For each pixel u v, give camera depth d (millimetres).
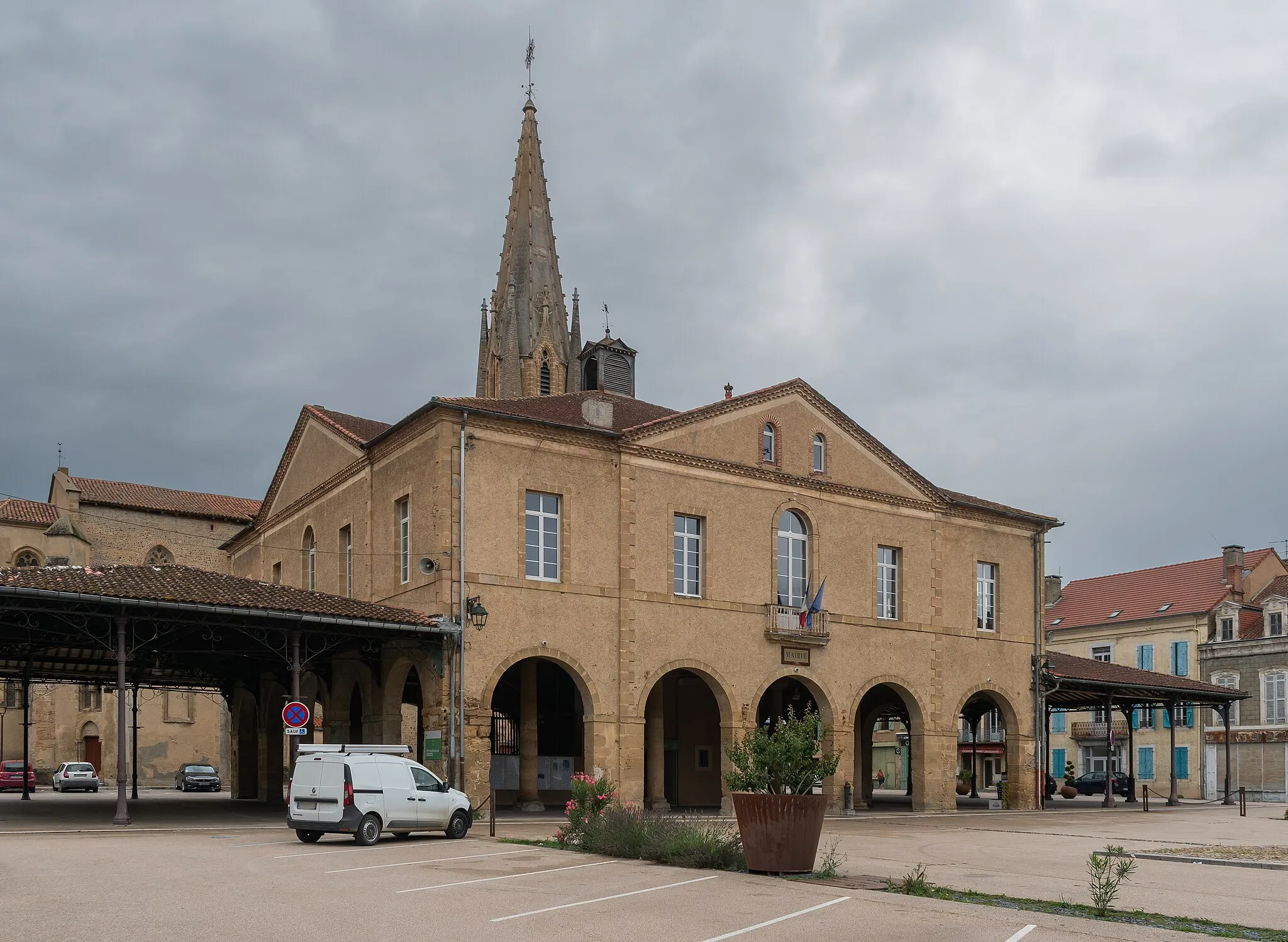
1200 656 55344
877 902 12703
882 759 68938
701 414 30047
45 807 31781
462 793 21156
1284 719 51250
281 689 35906
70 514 52250
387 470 28609
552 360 69250
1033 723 36500
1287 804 44969
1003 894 14164
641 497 28672
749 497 30688
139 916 11109
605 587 27719
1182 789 55312
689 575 29516
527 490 26938
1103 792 54219
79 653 33781
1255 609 55125
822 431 32688
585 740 27094
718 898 12812
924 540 34500
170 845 19000
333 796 19125
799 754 15711
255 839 20297
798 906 12328
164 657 34031
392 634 24484
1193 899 13875
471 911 11711
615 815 18375
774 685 36531
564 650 26766
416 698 35062
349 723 31562
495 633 25750
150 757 51750
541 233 70875
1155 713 57406
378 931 10391
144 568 24016
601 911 11805
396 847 18703
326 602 24391
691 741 35031
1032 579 37375
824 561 31984
